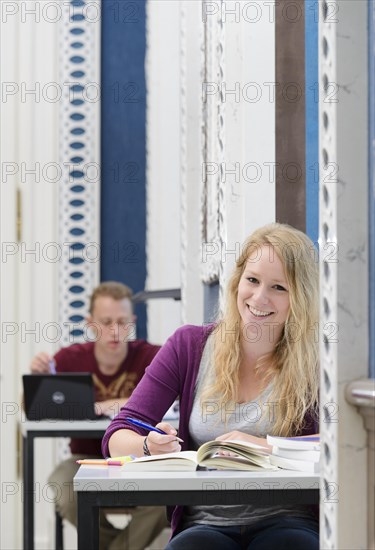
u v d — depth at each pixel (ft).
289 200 17.17
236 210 17.26
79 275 27.45
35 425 20.04
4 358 27.22
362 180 9.08
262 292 13.20
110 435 13.29
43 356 23.35
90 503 10.94
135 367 23.85
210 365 13.46
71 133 27.53
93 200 27.50
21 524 27.07
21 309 27.30
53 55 27.53
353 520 8.96
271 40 17.25
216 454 11.84
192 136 23.70
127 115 27.78
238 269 13.70
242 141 17.26
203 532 11.98
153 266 27.61
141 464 11.55
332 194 9.00
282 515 12.42
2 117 27.35
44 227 27.40
